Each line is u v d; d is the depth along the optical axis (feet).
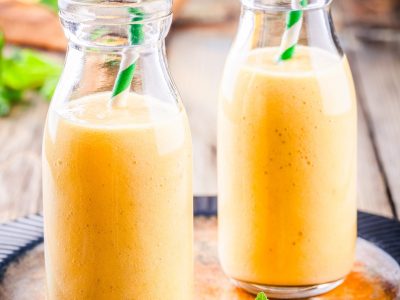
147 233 1.35
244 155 1.57
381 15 3.46
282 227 1.57
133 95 1.35
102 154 1.32
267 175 1.56
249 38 1.58
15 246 1.73
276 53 1.57
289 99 1.53
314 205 1.57
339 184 1.58
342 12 3.48
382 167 2.37
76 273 1.36
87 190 1.33
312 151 1.54
